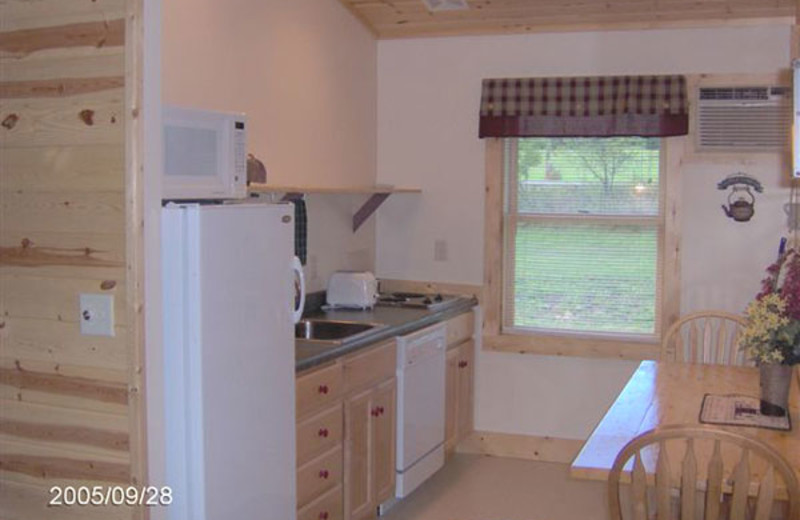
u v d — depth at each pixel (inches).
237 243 103.7
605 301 191.8
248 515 108.3
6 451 99.4
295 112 165.2
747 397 121.4
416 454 163.8
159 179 94.3
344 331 160.6
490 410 198.2
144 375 93.0
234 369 104.0
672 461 94.1
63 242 94.2
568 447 193.0
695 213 180.9
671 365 144.9
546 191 194.1
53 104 93.4
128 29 89.7
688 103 178.4
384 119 203.2
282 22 159.3
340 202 188.1
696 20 176.7
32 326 96.7
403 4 181.2
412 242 202.4
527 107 187.2
